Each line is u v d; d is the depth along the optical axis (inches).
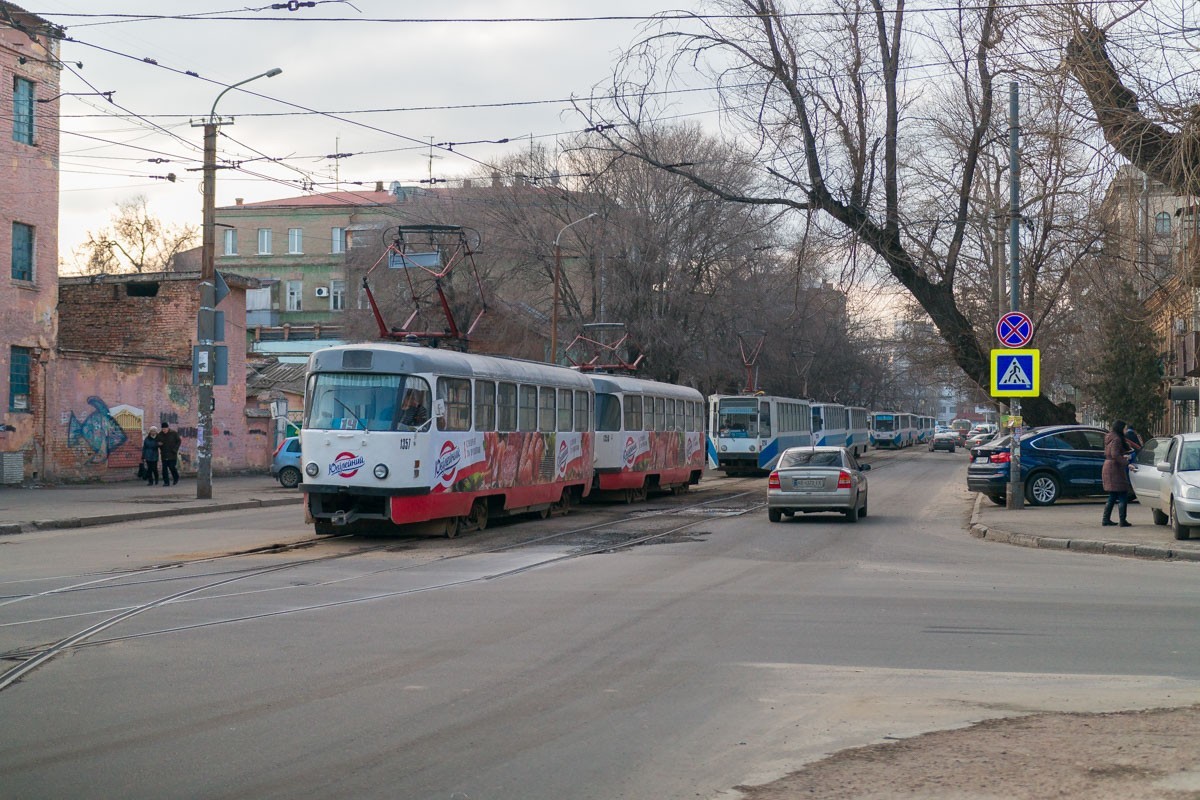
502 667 338.3
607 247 1900.8
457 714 283.4
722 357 2023.9
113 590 503.8
